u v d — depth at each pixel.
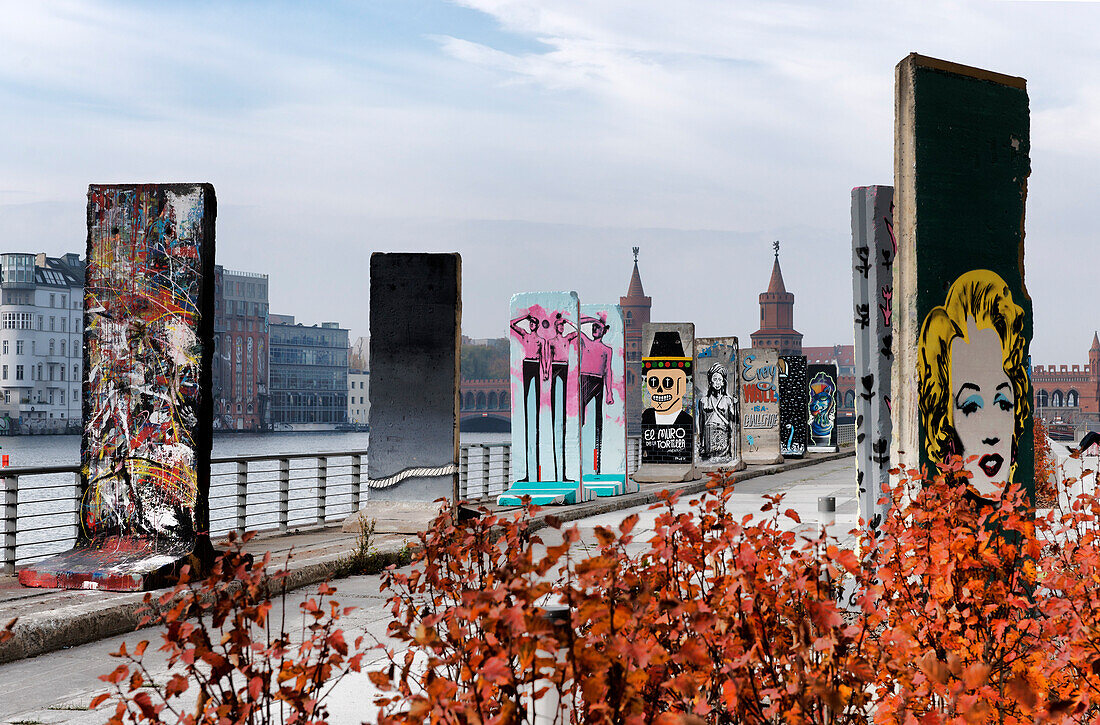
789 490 23.16
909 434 6.98
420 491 15.26
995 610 4.24
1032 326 7.45
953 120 7.14
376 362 15.57
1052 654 4.16
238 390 193.00
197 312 10.41
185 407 10.35
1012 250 7.38
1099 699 3.85
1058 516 12.92
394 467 15.35
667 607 3.06
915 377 6.93
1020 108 7.44
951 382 7.07
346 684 6.34
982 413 7.18
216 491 43.22
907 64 7.02
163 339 10.46
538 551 12.04
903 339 7.04
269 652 3.47
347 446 162.50
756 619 3.41
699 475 27.44
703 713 2.84
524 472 20.97
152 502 10.34
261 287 199.12
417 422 15.38
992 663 3.96
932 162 7.05
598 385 23.30
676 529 3.54
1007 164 7.37
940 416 7.01
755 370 34.84
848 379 194.00
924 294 6.99
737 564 3.51
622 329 23.20
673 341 26.77
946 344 7.06
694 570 3.70
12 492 10.98
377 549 12.39
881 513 8.01
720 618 3.36
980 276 7.23
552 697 3.26
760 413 34.69
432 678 3.45
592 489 21.66
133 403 10.47
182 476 10.30
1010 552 4.56
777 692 3.15
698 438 29.95
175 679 3.23
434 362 15.42
